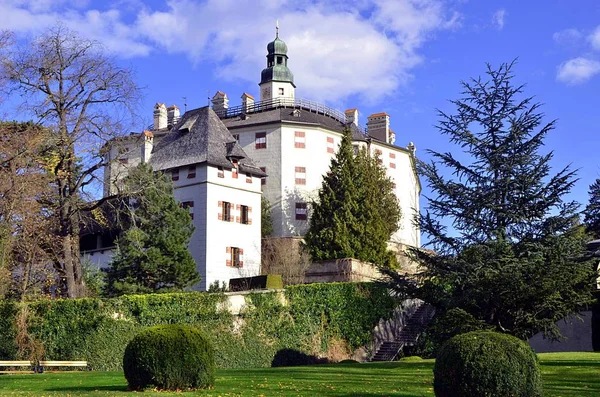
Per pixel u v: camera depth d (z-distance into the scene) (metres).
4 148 37.00
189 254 44.53
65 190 40.38
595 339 38.62
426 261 35.34
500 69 35.28
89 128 39.50
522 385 16.59
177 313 36.47
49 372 30.91
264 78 84.00
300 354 39.44
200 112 59.34
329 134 69.50
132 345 20.22
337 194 57.47
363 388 21.02
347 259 51.19
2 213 36.31
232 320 37.78
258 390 20.41
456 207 34.97
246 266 55.75
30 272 39.00
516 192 34.16
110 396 18.70
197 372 20.22
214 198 54.31
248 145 68.19
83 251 57.25
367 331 42.28
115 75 40.78
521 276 31.19
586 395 19.69
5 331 34.22
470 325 31.64
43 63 39.09
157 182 44.88
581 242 33.06
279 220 65.88
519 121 34.44
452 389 16.88
